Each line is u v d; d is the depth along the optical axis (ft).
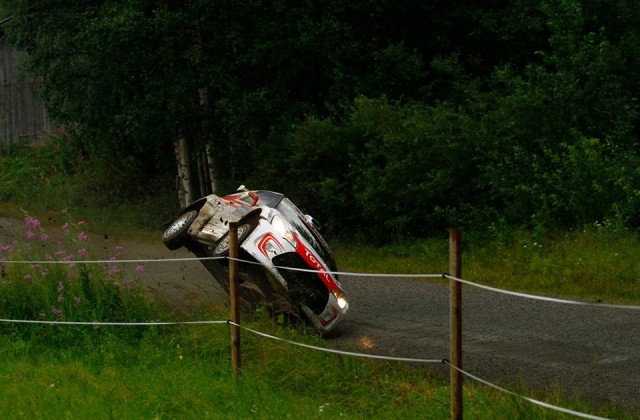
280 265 48.75
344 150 94.27
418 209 87.56
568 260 66.74
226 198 54.60
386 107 93.40
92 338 46.96
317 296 48.96
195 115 108.17
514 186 80.79
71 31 110.42
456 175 86.79
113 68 104.58
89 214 121.19
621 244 67.87
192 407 34.96
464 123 87.20
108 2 105.70
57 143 157.69
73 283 50.44
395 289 65.36
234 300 39.42
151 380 39.11
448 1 107.76
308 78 108.06
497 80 95.50
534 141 82.84
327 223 97.35
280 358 39.52
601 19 98.78
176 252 88.58
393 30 110.42
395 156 88.43
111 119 111.96
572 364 42.11
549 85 84.94
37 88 172.35
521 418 30.58
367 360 41.78
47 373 41.27
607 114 83.76
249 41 104.06
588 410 33.30
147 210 120.78
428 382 38.58
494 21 104.42
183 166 114.93
